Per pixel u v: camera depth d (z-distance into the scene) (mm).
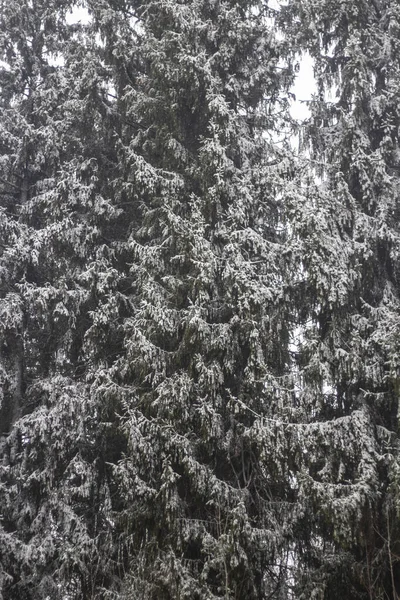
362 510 14133
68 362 18922
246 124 18953
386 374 14828
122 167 18906
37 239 18875
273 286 16266
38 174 21312
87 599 15453
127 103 18875
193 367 15547
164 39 18438
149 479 14969
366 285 17016
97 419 17344
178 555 14367
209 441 14992
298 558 15148
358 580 14188
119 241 18984
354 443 14750
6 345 18922
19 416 18562
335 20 19281
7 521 16984
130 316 18000
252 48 19438
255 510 15078
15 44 21906
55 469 17062
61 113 20641
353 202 17047
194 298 16203
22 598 16109
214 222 17234
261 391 15188
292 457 14719
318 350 15273
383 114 18484
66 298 18031
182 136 18531
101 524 16547
